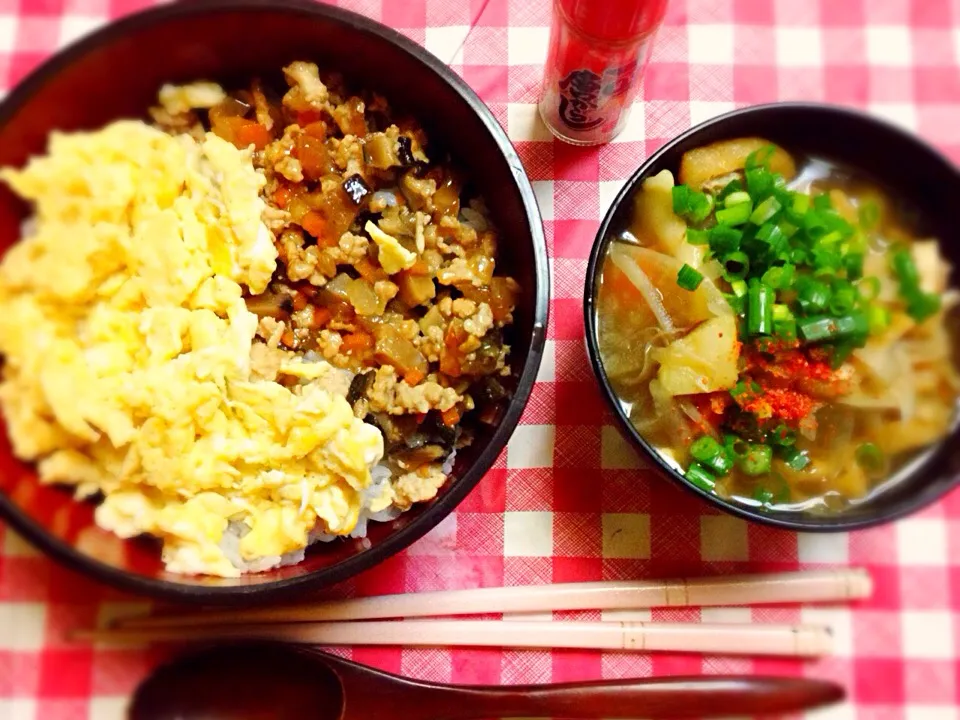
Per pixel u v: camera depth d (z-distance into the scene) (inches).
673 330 9.3
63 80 8.6
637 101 11.0
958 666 10.5
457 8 11.0
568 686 9.8
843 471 9.5
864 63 11.2
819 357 9.3
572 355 10.7
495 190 9.7
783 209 9.4
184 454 9.1
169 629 10.1
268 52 9.5
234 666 10.0
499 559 10.5
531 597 10.3
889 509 8.9
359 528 9.6
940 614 10.6
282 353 9.5
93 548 8.6
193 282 9.3
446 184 10.0
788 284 9.2
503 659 10.4
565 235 10.8
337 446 9.2
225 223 9.4
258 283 9.4
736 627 10.4
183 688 10.0
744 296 9.3
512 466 10.6
